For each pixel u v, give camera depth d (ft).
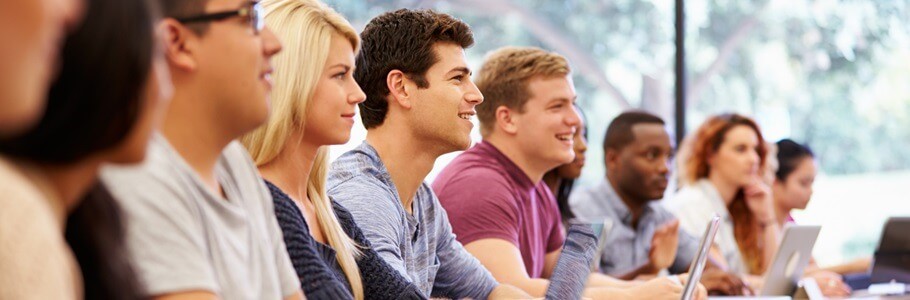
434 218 10.18
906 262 15.79
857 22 28.12
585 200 15.51
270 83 5.57
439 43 9.81
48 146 3.58
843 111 28.35
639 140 15.31
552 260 13.38
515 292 10.44
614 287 11.56
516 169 12.30
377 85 9.74
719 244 16.44
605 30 28.25
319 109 7.61
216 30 5.19
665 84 28.14
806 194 18.31
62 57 3.49
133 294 4.09
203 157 5.32
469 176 11.93
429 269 10.00
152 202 4.72
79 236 3.93
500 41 27.84
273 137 7.43
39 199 3.41
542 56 12.51
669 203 17.06
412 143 9.80
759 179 17.12
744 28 28.19
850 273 17.11
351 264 7.66
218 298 4.86
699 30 28.04
